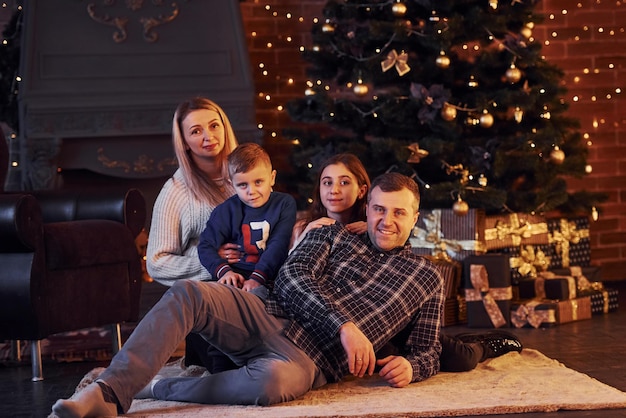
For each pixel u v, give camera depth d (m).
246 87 5.97
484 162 5.11
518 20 5.43
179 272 3.48
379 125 5.52
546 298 4.96
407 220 3.14
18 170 6.16
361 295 3.08
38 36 5.91
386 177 3.16
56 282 3.84
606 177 6.68
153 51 5.98
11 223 3.65
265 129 6.52
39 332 3.73
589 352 3.96
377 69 5.32
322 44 5.61
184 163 3.54
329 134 6.51
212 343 3.00
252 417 2.71
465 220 5.00
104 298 4.11
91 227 4.04
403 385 3.11
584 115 6.66
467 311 4.80
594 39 6.66
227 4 6.09
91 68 5.91
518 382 3.18
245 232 3.33
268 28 6.54
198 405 2.94
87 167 5.91
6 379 3.80
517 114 5.10
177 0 6.06
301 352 3.00
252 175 3.30
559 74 5.45
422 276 3.16
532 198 5.13
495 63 5.30
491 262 4.76
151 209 6.33
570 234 5.35
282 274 3.08
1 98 6.12
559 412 2.80
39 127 5.81
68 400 2.58
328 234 3.19
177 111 3.56
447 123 5.11
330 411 2.77
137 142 5.96
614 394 2.95
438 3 5.25
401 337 3.32
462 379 3.25
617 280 6.67
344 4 5.51
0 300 3.74
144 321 2.79
